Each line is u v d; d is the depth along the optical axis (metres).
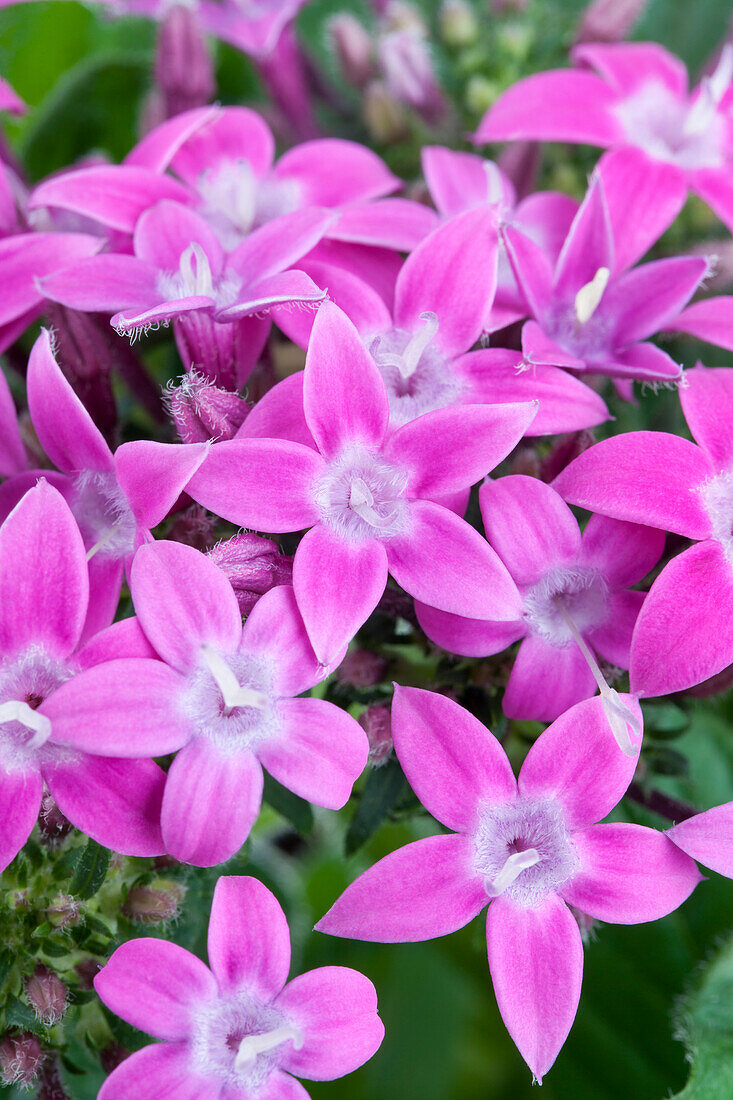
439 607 0.11
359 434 0.11
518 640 0.12
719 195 0.13
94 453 0.12
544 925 0.11
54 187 0.12
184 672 0.11
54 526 0.11
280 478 0.11
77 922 0.12
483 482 0.11
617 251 0.13
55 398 0.11
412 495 0.11
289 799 0.12
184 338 0.12
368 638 0.12
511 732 0.13
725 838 0.11
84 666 0.11
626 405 0.13
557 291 0.12
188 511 0.12
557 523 0.11
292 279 0.11
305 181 0.13
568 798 0.11
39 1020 0.11
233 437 0.12
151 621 0.11
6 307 0.12
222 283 0.12
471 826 0.11
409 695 0.11
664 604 0.11
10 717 0.11
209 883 0.12
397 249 0.12
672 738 0.13
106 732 0.11
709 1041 0.13
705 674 0.11
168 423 0.13
